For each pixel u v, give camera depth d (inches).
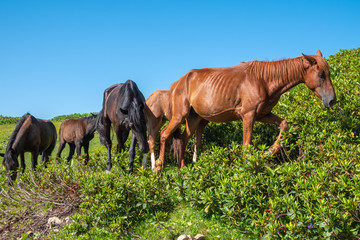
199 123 275.6
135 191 206.2
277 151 213.5
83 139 465.1
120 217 190.5
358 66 398.9
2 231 212.2
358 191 149.2
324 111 246.4
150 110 287.6
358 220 149.6
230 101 223.0
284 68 217.5
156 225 191.0
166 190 215.0
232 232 176.9
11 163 301.0
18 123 326.6
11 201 245.6
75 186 229.9
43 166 267.1
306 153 199.9
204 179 198.4
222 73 231.0
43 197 237.0
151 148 285.6
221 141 293.9
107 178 213.3
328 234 146.3
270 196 179.6
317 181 165.5
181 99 250.8
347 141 210.5
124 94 264.7
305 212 161.3
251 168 190.4
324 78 211.5
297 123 240.7
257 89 214.8
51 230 203.8
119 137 283.3
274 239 162.2
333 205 153.9
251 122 216.8
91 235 190.9
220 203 184.1
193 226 187.0
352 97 258.7
